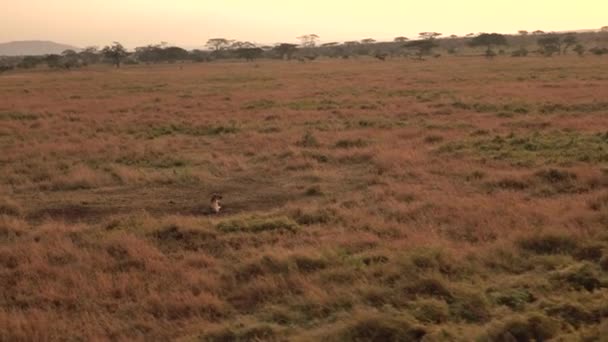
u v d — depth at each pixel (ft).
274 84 158.81
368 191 44.65
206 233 33.91
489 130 69.00
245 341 20.39
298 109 100.07
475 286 23.91
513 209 34.99
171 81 185.68
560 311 20.80
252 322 21.95
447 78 161.27
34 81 197.88
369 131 73.00
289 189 47.47
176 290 25.49
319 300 23.27
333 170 53.16
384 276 25.48
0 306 24.82
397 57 381.81
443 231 32.53
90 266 28.76
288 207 40.32
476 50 439.63
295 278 25.82
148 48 493.36
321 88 140.77
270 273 27.04
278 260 27.86
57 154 62.85
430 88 130.93
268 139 69.77
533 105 92.43
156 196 46.03
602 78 139.33
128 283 26.22
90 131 79.56
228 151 64.18
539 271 26.00
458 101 100.68
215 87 153.69
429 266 26.32
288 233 33.96
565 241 28.86
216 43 576.20
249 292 25.11
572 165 47.93
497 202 37.32
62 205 43.42
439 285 23.81
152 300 24.21
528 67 199.31
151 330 21.94
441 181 45.52
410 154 55.31
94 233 34.76
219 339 20.67
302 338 19.83
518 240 29.35
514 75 162.20
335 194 44.88
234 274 27.43
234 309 23.84
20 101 119.96
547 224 31.81
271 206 42.73
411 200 40.63
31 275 27.94
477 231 31.71
